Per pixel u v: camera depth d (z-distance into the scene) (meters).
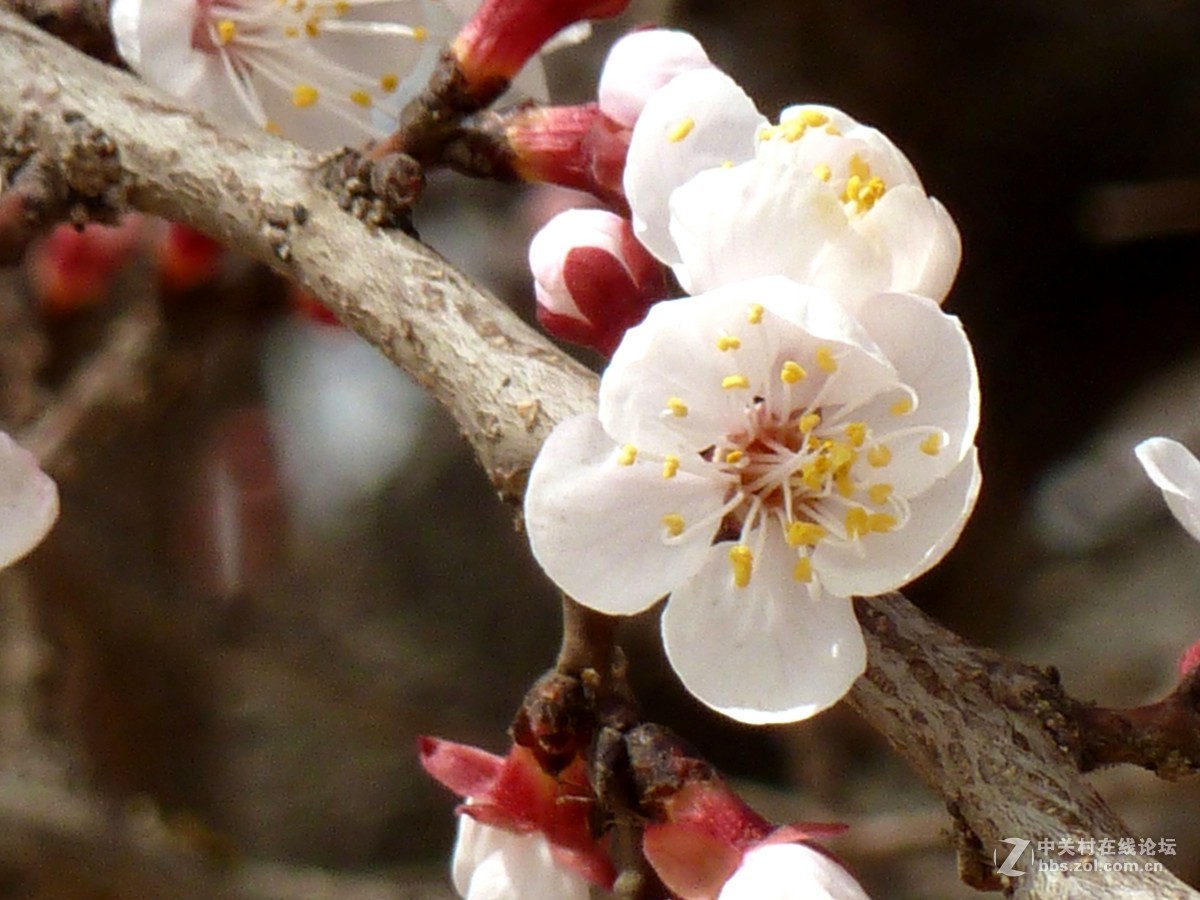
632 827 0.31
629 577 0.29
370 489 0.88
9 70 0.32
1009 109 0.79
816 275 0.29
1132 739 0.30
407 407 0.89
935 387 0.29
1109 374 0.81
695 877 0.30
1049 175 0.80
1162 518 0.76
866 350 0.29
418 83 0.35
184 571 0.62
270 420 0.68
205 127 0.32
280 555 0.69
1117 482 0.78
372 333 0.31
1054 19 0.78
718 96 0.30
